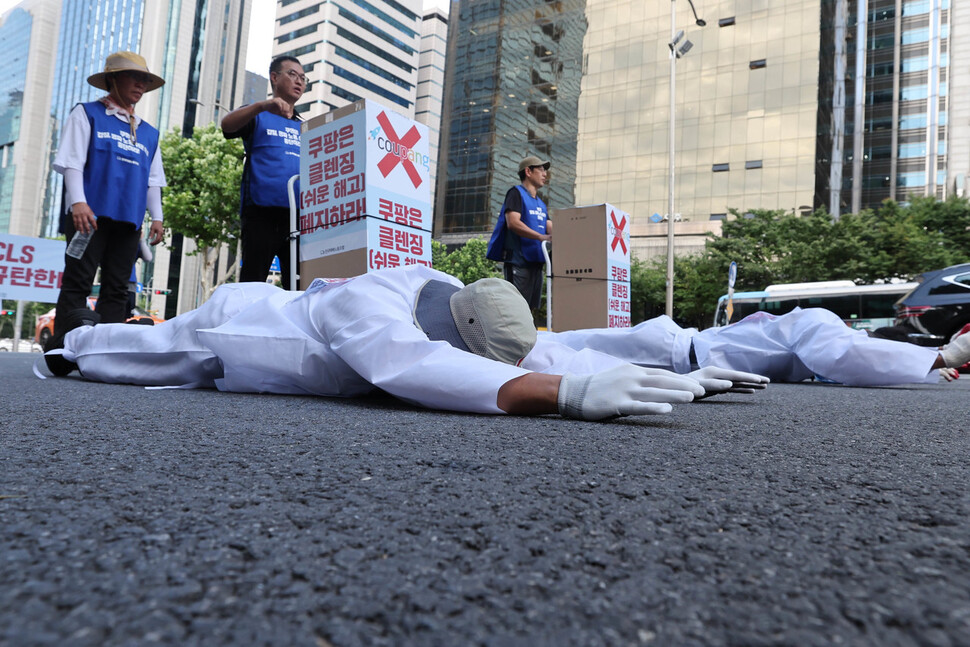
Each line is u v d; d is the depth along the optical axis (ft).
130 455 3.83
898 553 2.24
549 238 17.83
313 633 1.56
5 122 312.50
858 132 138.10
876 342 12.15
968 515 2.78
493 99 150.20
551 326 18.86
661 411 5.09
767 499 3.02
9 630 1.50
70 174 12.40
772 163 116.57
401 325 6.53
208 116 225.97
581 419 5.68
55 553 2.06
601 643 1.54
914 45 139.95
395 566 2.04
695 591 1.88
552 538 2.35
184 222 72.54
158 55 216.13
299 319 7.75
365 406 6.88
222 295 8.90
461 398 5.90
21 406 6.37
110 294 13.47
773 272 79.15
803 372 13.61
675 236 121.49
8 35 324.60
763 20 120.16
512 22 149.59
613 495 3.04
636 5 133.39
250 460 3.74
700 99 123.85
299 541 2.26
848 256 74.90
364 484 3.18
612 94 133.49
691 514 2.73
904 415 7.41
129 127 13.26
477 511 2.70
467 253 118.11
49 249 29.45
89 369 10.03
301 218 12.60
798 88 116.06
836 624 1.65
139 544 2.18
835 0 132.16
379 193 11.59
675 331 11.79
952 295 27.71
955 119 135.23
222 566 1.99
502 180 147.23
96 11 264.93
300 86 14.21
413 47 269.85
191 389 8.93
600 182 131.85
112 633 1.52
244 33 243.19
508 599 1.79
